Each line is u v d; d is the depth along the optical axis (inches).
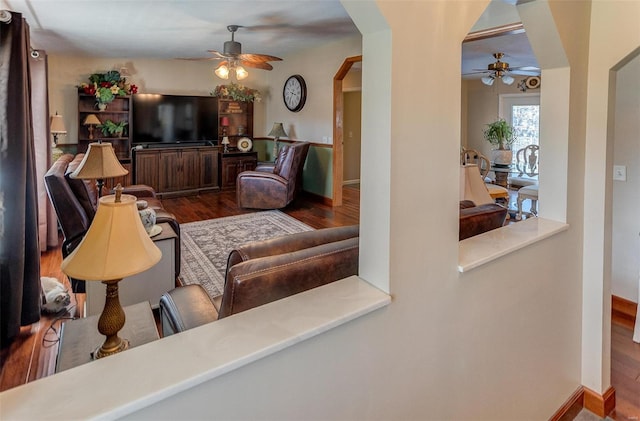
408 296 49.5
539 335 74.9
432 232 51.1
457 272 55.5
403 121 45.8
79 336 67.0
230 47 191.3
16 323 98.1
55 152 224.1
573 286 83.4
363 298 46.1
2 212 93.6
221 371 34.2
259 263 52.6
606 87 79.4
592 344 86.0
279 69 310.3
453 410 58.6
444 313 54.6
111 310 56.0
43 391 30.6
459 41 50.6
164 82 291.7
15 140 93.7
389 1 42.4
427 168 49.1
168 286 118.5
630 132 115.3
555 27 71.4
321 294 47.1
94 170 121.3
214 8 156.5
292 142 301.9
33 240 103.3
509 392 69.4
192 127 298.0
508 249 63.4
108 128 268.1
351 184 357.4
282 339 38.1
